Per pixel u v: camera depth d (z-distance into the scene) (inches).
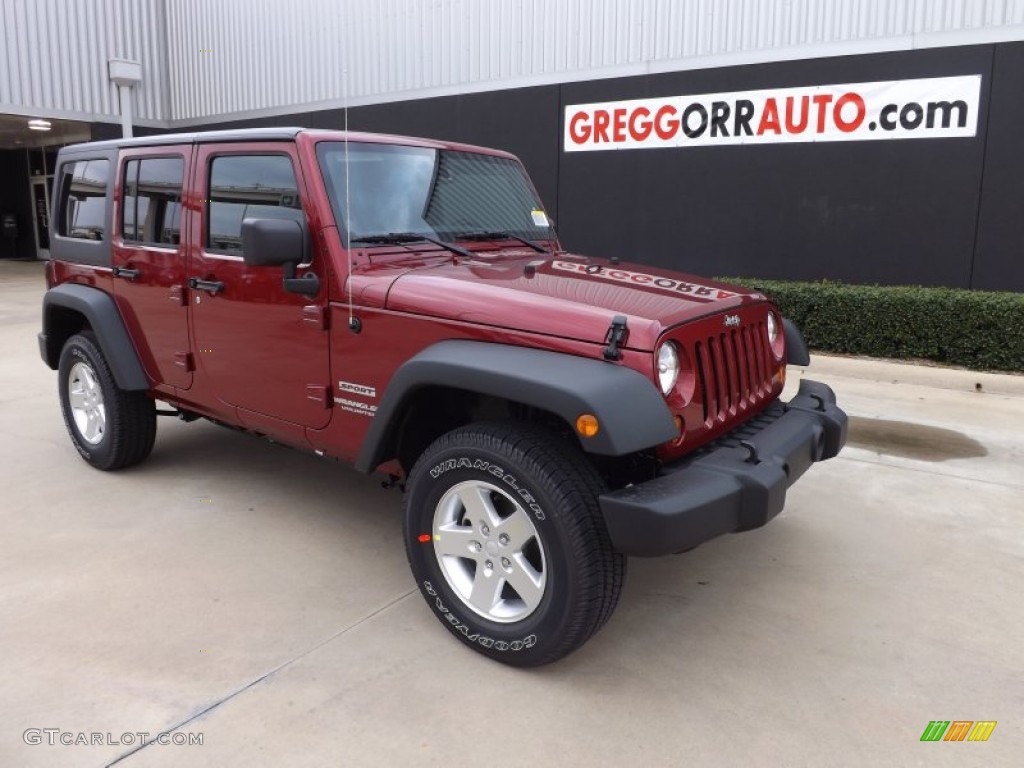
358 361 125.9
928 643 119.2
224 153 144.1
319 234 128.4
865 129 342.3
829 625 124.2
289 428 141.3
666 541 95.7
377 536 154.6
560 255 156.8
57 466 191.8
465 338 113.0
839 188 352.5
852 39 339.6
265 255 121.6
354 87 504.4
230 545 149.5
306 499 172.9
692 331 109.6
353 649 115.5
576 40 414.0
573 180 427.2
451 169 153.8
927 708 103.7
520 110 439.5
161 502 169.6
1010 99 311.6
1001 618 126.3
